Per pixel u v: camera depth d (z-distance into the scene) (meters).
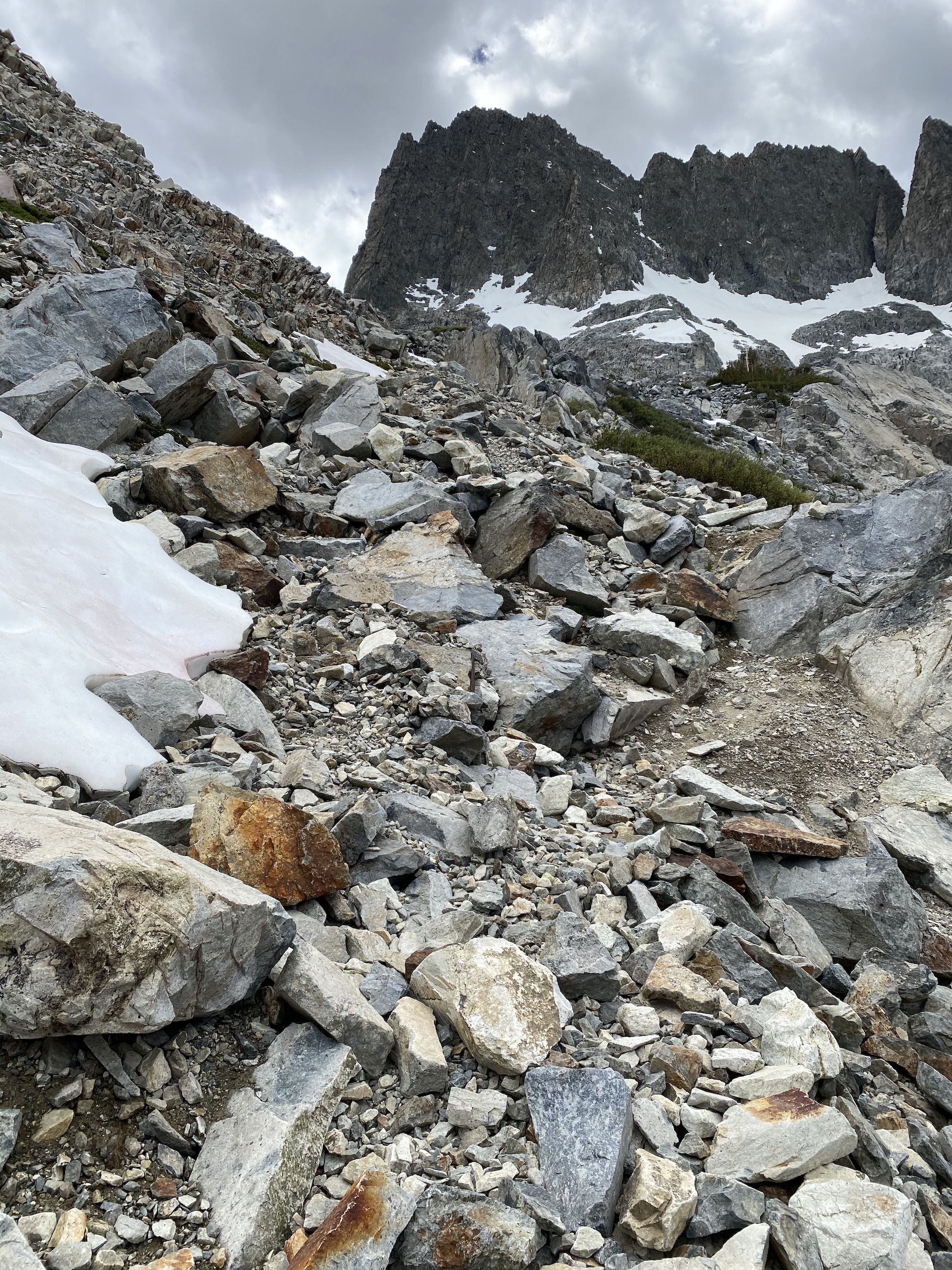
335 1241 2.96
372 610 9.91
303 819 5.03
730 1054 4.66
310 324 26.95
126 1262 2.97
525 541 12.50
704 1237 3.55
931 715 10.04
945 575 11.47
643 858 6.62
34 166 24.56
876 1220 3.54
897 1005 6.10
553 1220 3.30
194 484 10.48
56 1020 3.28
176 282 21.55
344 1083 3.84
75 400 10.99
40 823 3.81
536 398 28.48
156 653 7.47
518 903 5.64
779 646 11.95
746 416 50.78
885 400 58.47
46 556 7.76
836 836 8.40
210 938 3.69
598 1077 3.97
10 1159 3.15
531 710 8.89
